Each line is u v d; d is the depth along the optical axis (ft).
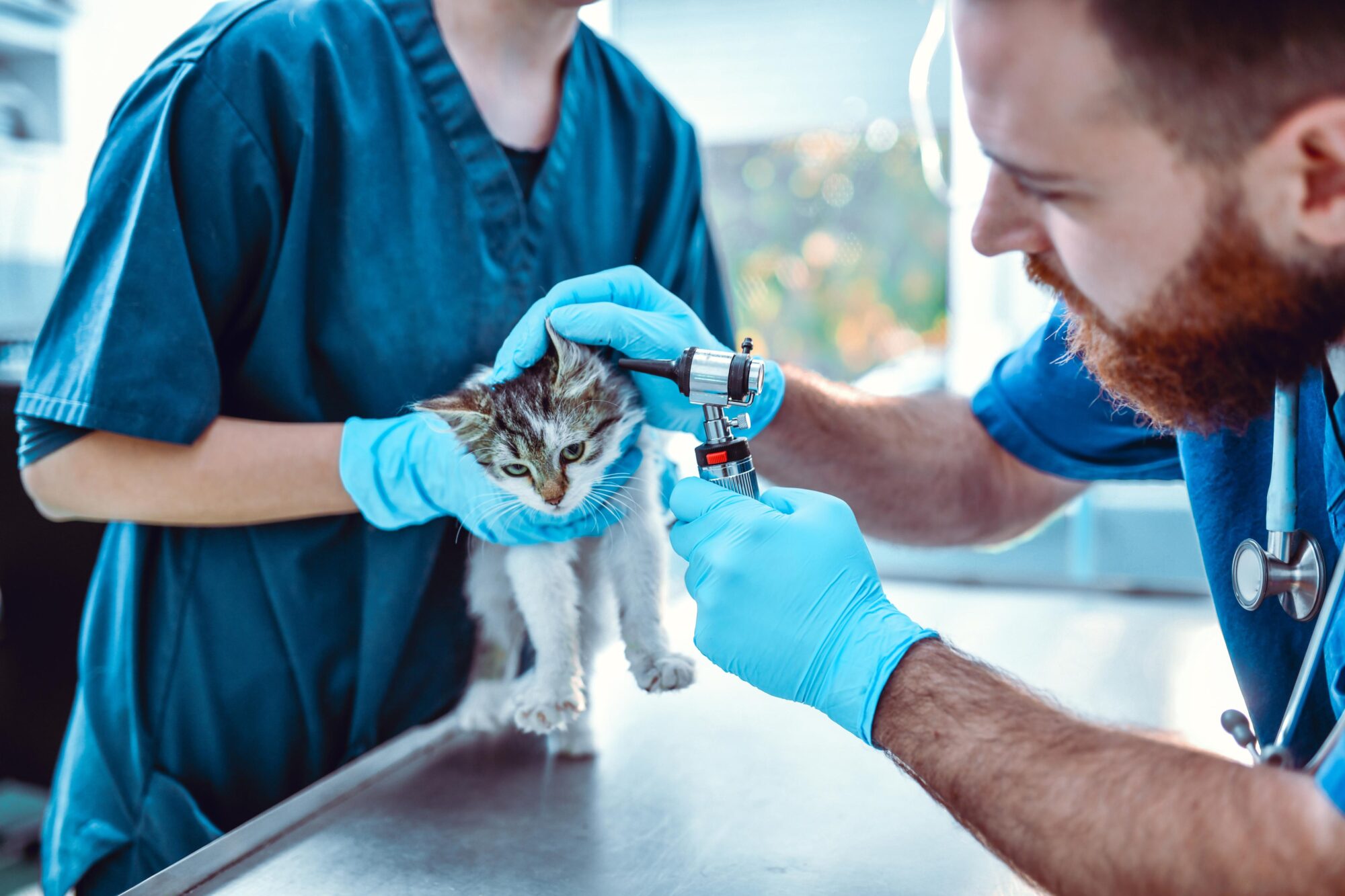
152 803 4.61
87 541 8.16
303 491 4.29
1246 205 2.52
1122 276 2.79
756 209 23.90
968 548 5.89
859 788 4.09
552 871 3.41
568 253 5.08
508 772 4.23
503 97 4.84
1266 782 2.36
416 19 4.55
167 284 3.96
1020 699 2.92
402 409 4.67
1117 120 2.50
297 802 3.82
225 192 4.09
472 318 4.79
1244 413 3.01
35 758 8.68
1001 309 13.67
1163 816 2.39
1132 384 3.12
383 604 4.73
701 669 5.56
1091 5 2.41
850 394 5.37
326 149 4.35
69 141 12.41
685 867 3.45
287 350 4.45
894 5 14.39
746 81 15.12
